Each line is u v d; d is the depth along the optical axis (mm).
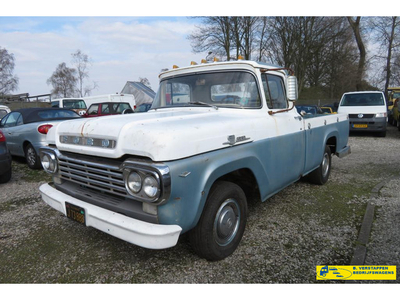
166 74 4070
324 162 5160
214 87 3613
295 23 24328
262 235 3371
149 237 2125
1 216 4020
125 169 2250
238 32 22922
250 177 3195
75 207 2643
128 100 18000
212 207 2598
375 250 3002
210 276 2619
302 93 33156
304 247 3092
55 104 17297
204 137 2455
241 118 3059
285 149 3600
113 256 2965
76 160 2764
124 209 2385
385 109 11375
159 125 2412
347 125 6008
